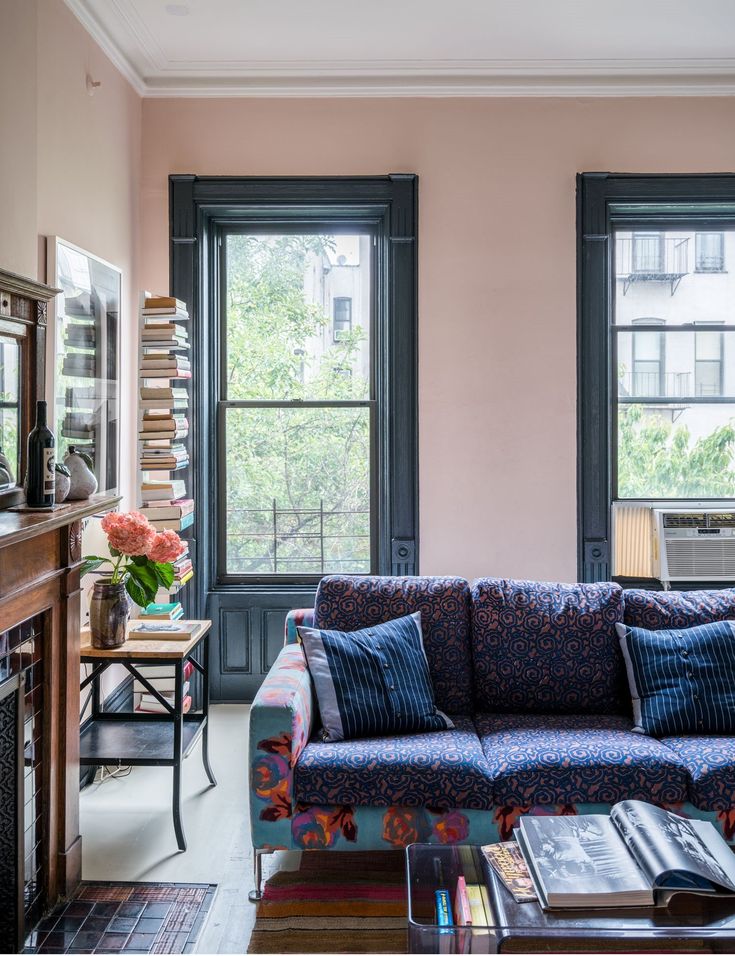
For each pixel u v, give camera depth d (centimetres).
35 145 294
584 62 420
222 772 361
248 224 459
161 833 305
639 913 187
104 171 387
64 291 328
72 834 266
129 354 423
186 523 415
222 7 365
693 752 273
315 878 275
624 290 461
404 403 444
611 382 461
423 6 366
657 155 440
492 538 446
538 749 272
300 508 465
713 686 296
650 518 454
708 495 464
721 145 439
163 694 378
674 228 458
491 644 321
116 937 240
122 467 408
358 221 455
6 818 229
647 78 434
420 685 302
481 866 210
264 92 439
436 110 441
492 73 431
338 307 462
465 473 446
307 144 442
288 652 321
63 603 261
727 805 258
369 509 464
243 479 464
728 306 460
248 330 463
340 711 288
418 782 260
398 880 275
